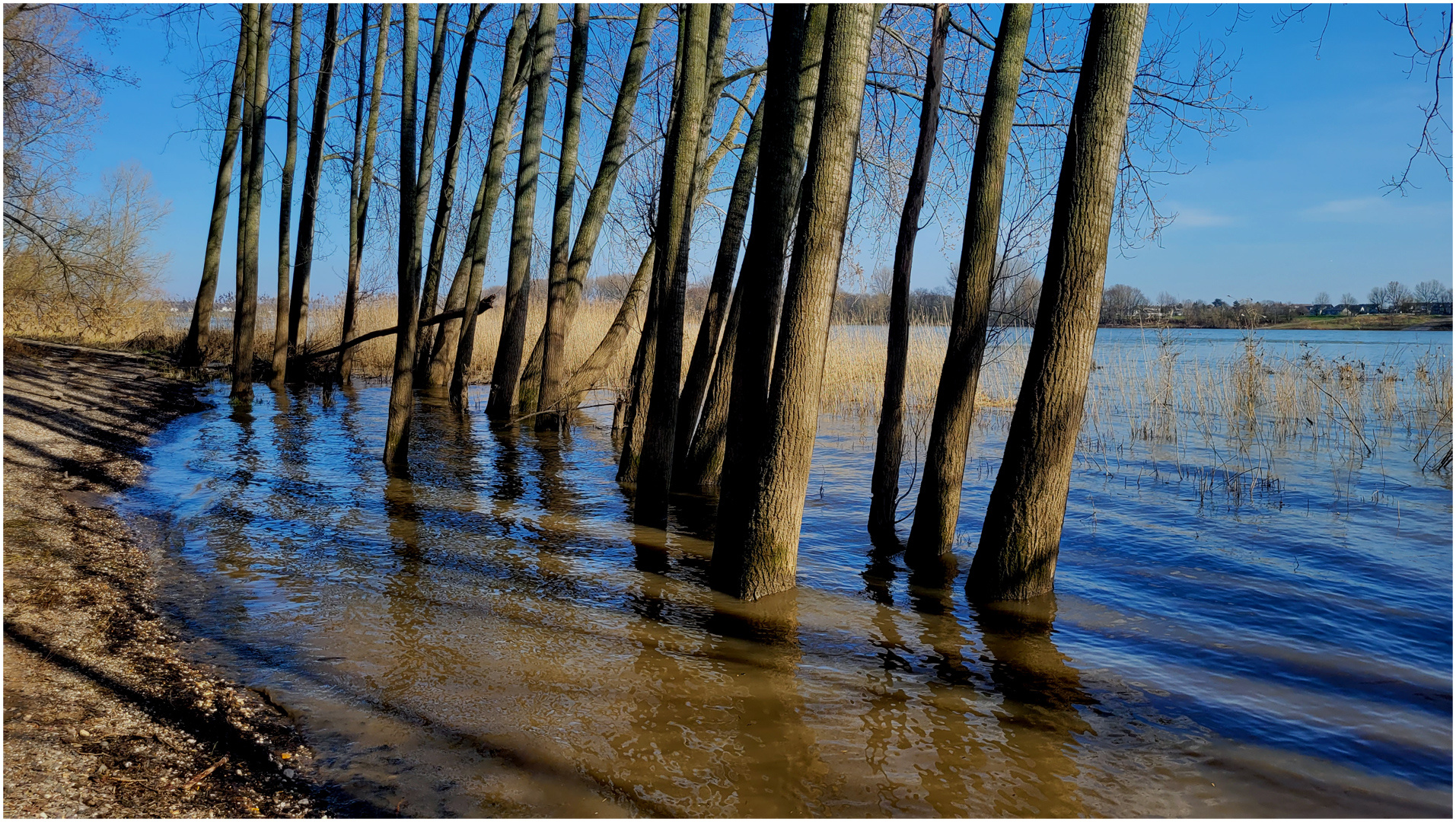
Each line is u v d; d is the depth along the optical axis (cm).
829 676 463
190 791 330
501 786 345
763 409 596
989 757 381
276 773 348
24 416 1168
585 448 1204
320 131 2033
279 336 1872
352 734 382
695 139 789
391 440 999
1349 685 467
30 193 1516
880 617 557
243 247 1573
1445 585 635
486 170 1633
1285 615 573
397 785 343
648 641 505
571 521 784
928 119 700
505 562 650
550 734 388
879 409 1542
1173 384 1487
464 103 1780
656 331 938
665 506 780
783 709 421
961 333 669
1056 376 572
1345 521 823
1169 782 364
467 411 1583
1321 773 375
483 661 466
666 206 787
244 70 1939
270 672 443
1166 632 539
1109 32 533
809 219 564
